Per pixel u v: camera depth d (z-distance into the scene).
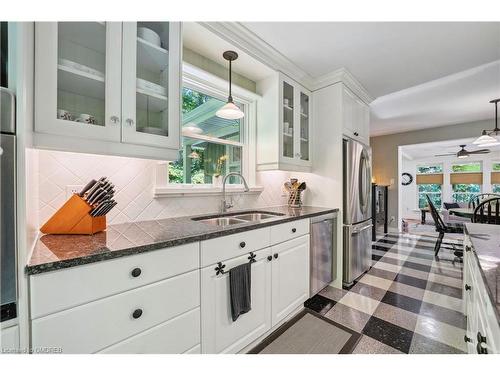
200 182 2.00
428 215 7.75
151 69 1.34
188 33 1.60
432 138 4.86
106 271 0.85
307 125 2.55
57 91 0.97
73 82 1.06
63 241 0.99
